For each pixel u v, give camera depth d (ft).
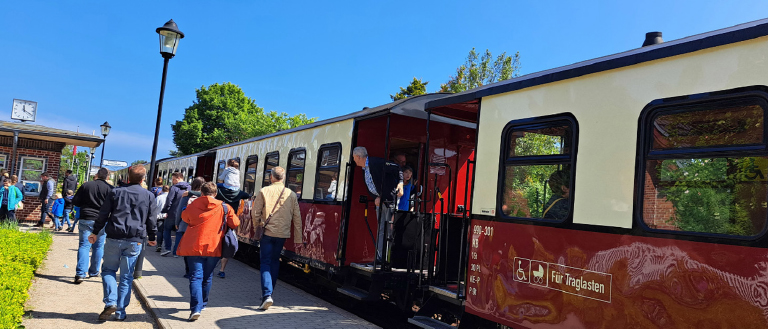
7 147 53.78
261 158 36.68
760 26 10.34
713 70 11.19
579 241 13.34
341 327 19.03
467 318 16.74
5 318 14.84
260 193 21.88
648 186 12.09
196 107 146.61
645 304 11.69
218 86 148.36
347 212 24.07
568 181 13.99
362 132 24.53
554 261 13.91
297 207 22.47
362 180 24.66
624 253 12.26
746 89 10.55
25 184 54.44
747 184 10.59
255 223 21.81
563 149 14.32
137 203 18.93
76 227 53.21
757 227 10.31
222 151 47.67
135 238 18.89
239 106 147.95
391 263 22.08
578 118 13.88
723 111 11.03
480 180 16.87
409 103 23.25
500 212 15.88
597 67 13.48
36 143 54.70
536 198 14.85
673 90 11.87
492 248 15.97
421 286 19.98
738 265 10.27
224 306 21.31
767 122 10.21
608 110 13.17
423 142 25.09
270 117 130.11
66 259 31.58
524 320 14.55
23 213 54.19
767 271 9.86
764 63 10.36
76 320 18.51
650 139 12.21
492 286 15.80
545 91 14.98
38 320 18.07
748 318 10.00
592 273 12.90
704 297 10.69
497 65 103.09
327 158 26.84
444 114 21.42
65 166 151.53
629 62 12.75
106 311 18.44
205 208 19.15
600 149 13.21
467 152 26.30
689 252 11.05
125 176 99.45
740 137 10.73
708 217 11.10
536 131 15.17
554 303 13.75
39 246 29.50
